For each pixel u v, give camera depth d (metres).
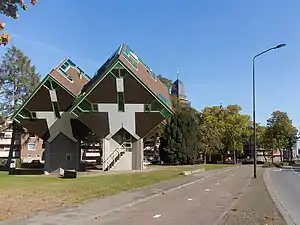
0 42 10.30
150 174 35.66
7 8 10.20
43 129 43.91
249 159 105.31
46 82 41.56
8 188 21.66
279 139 96.50
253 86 38.72
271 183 29.58
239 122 88.50
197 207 15.24
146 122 42.06
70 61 50.09
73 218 11.94
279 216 13.19
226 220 12.20
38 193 18.86
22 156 87.44
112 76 39.59
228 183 28.16
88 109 41.25
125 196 18.33
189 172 38.88
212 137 80.31
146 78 43.91
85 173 36.56
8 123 61.28
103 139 43.16
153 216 12.94
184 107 70.88
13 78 58.91
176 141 65.94
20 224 10.80
